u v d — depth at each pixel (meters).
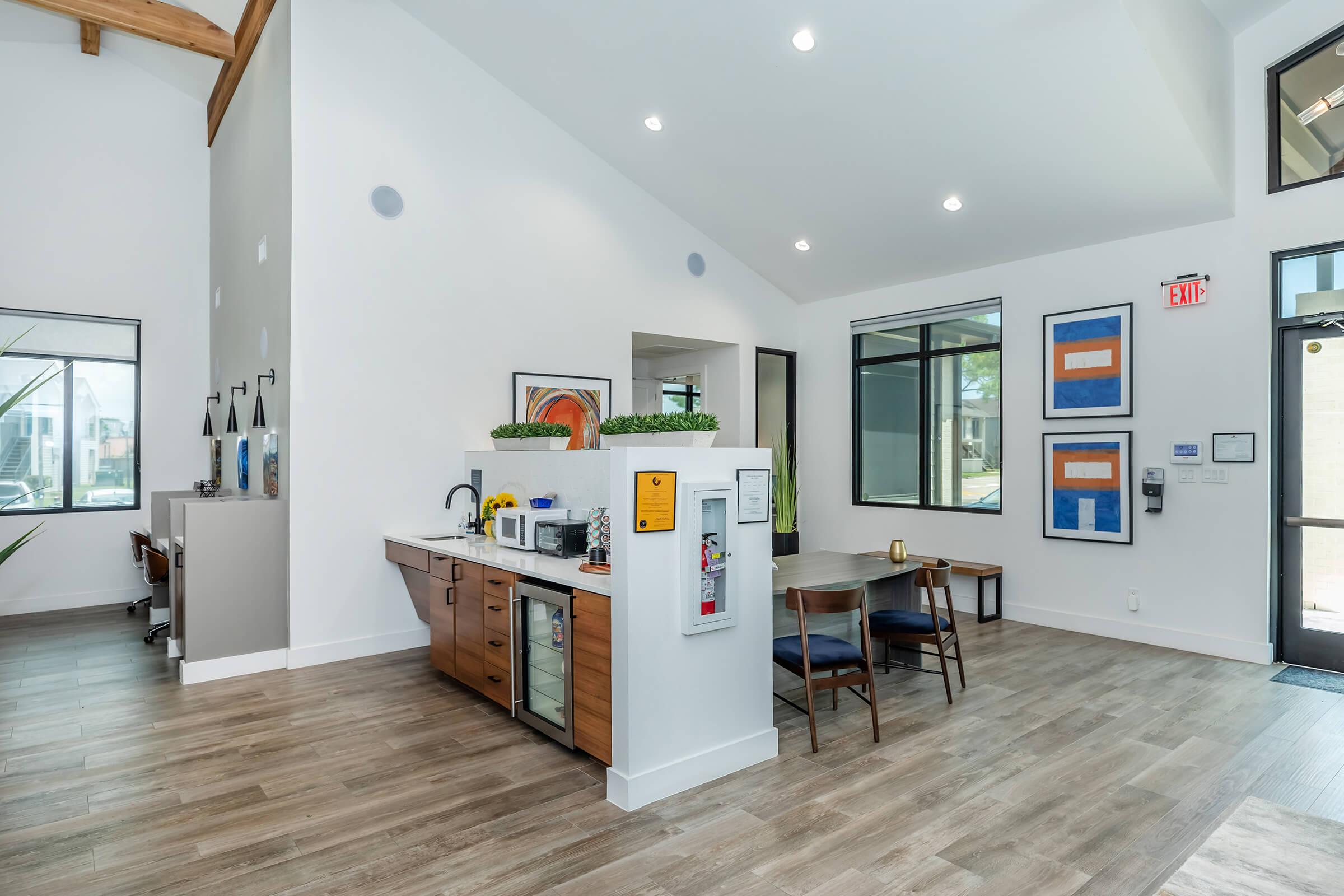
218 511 4.41
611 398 6.04
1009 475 5.80
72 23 6.20
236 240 5.97
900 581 4.67
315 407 4.64
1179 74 4.02
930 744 3.36
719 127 5.20
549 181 5.71
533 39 4.94
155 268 6.85
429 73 5.12
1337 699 3.90
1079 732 3.49
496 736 3.49
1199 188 4.50
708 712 3.03
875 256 6.28
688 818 2.69
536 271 5.62
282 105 4.76
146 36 5.53
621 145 5.77
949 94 4.32
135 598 6.73
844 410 7.10
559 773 3.09
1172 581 4.92
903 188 5.29
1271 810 1.38
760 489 3.23
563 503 4.12
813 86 4.55
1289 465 4.52
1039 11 3.70
